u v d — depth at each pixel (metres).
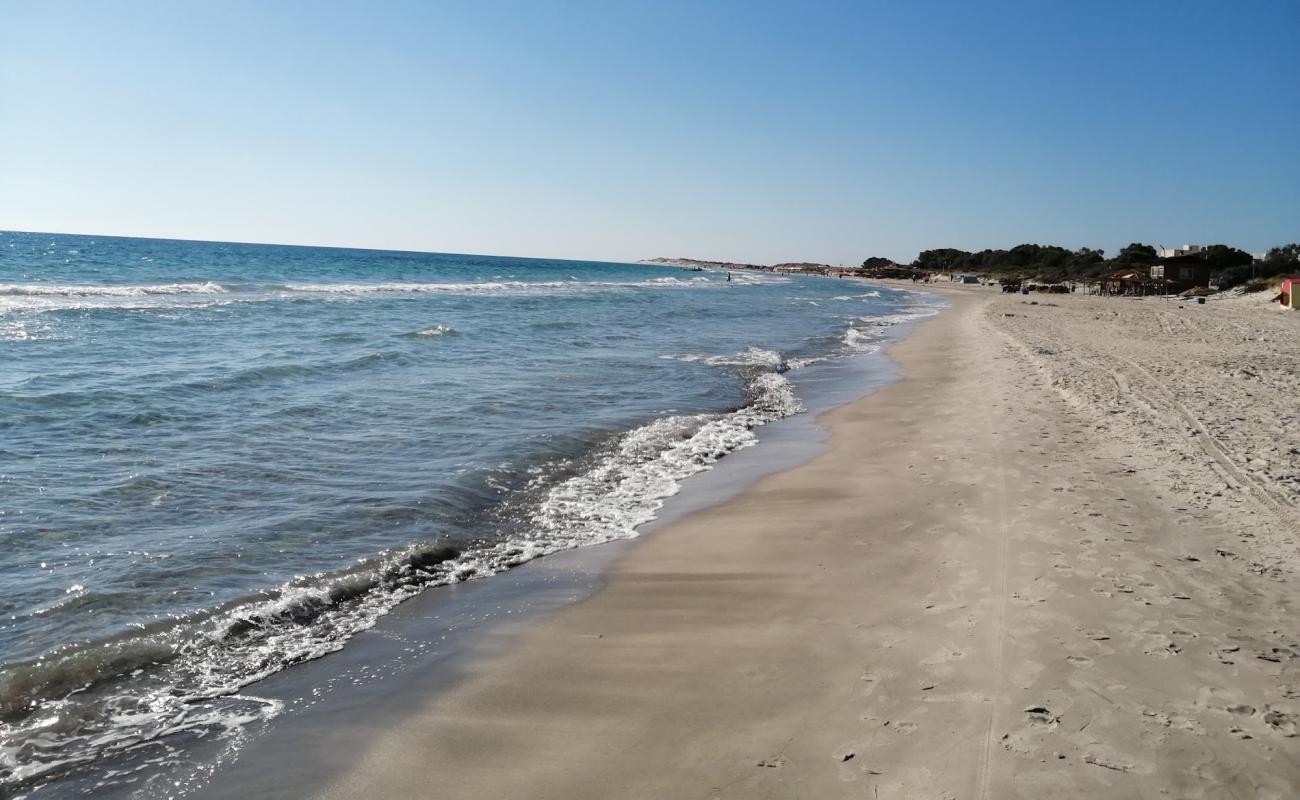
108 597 5.57
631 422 12.17
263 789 3.63
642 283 77.69
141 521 7.10
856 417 13.06
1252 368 17.17
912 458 9.80
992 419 11.85
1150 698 4.09
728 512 7.97
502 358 18.62
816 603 5.59
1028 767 3.53
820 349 24.47
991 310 45.41
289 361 16.27
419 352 18.84
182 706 4.36
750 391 15.63
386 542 6.88
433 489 8.35
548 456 9.95
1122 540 6.50
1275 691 4.15
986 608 5.27
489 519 7.68
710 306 44.03
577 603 5.80
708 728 4.02
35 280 36.69
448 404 12.84
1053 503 7.55
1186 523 6.89
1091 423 11.24
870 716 4.04
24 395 11.61
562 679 4.63
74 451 9.16
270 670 4.79
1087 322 34.47
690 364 19.03
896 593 5.67
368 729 4.13
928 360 21.22
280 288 38.22
